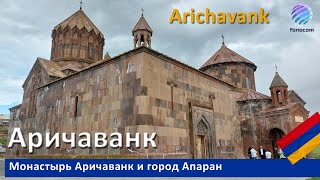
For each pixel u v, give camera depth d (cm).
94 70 1431
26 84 2369
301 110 1823
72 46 2612
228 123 1803
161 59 1288
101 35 2861
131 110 1152
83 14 2853
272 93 1978
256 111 1969
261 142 1875
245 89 2497
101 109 1309
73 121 1476
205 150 1488
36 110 1920
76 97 1516
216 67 2609
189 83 1466
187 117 1385
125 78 1229
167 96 1270
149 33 1477
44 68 2189
